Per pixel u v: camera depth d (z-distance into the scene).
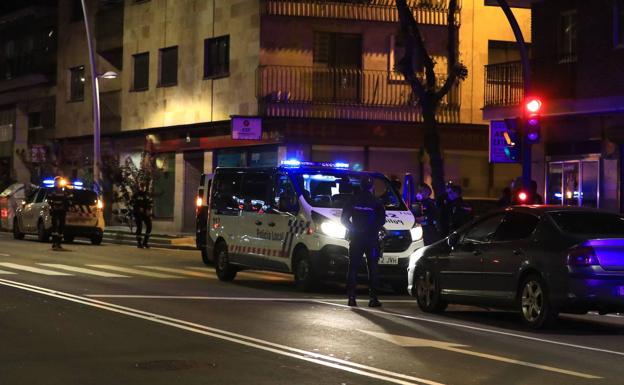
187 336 10.60
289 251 16.53
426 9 32.44
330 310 13.43
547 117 24.52
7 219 35.81
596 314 14.45
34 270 18.89
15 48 50.94
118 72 41.38
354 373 8.55
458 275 13.20
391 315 13.11
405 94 32.22
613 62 22.17
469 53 32.88
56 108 46.03
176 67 37.28
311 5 31.97
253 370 8.65
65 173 43.16
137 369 8.66
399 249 16.14
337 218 15.97
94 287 15.73
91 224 29.69
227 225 18.36
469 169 32.97
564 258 11.58
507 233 12.73
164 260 23.58
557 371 8.90
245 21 33.03
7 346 9.84
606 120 23.31
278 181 17.22
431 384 8.12
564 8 23.88
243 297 14.95
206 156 35.88
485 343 10.62
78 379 8.20
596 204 23.64
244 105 33.00
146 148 38.00
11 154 50.88
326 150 32.19
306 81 32.06
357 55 32.44
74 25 44.34
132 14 39.88
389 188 17.25
